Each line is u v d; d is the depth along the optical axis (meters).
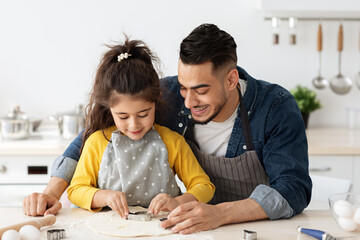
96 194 1.34
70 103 3.01
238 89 1.49
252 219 1.27
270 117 1.47
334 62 3.03
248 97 1.49
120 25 2.95
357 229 1.19
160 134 1.48
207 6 2.95
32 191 2.43
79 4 2.94
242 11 2.95
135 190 1.41
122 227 1.21
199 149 1.56
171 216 1.22
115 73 1.33
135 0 2.94
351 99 3.06
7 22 2.95
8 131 2.58
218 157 1.52
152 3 2.94
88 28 2.96
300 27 2.98
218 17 2.95
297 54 3.00
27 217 1.31
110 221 1.26
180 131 1.56
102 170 1.42
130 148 1.42
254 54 2.99
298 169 1.39
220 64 1.32
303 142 1.45
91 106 1.49
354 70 3.03
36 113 3.02
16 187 2.44
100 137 1.45
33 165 2.46
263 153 1.47
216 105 1.35
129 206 1.41
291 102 1.49
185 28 2.96
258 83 1.55
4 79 2.99
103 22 2.95
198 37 1.30
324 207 1.82
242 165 1.51
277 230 1.21
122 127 1.38
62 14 2.95
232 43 1.36
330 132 2.85
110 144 1.44
